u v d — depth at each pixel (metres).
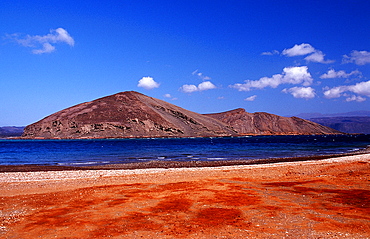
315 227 9.42
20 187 18.98
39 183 20.53
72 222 10.34
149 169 28.77
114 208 12.48
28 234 9.05
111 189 17.30
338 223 9.88
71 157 47.06
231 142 107.62
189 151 58.66
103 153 55.16
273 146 74.88
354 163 29.23
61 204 13.48
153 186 18.17
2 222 10.51
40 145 94.75
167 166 32.56
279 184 18.41
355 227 9.38
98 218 10.87
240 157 43.91
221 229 9.28
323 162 32.28
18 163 38.62
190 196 14.85
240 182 19.44
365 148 63.28
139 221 10.39
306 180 19.86
